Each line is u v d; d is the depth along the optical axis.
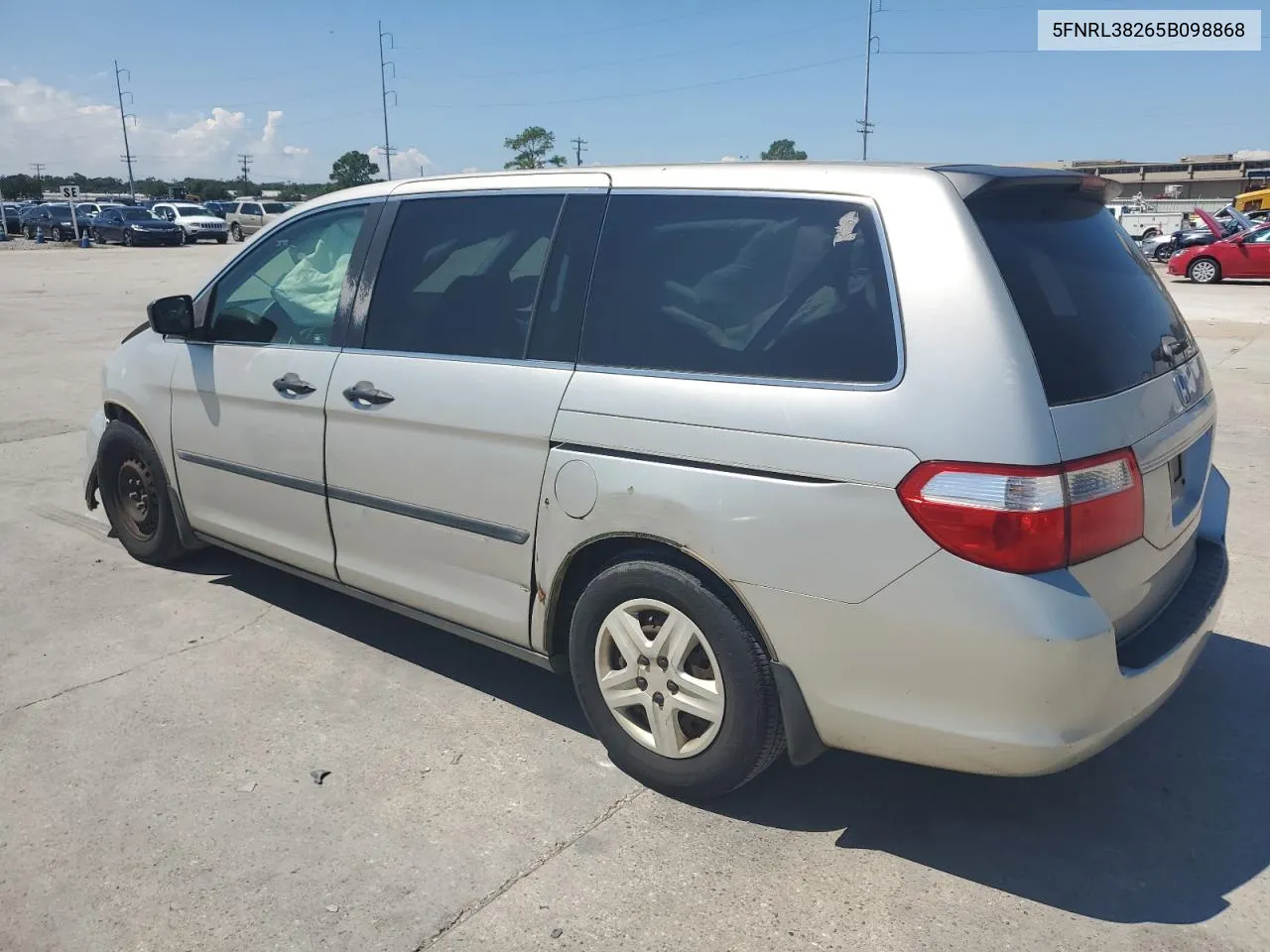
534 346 3.28
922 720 2.58
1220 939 2.54
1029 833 2.98
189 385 4.45
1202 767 3.33
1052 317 2.61
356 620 4.53
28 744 3.47
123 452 5.01
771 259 2.86
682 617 2.95
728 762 2.94
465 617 3.55
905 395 2.54
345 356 3.80
